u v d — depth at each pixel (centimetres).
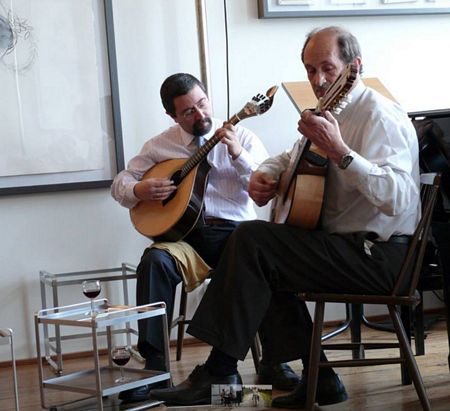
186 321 338
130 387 254
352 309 310
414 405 256
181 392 260
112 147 365
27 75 353
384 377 292
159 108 371
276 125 386
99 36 362
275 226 240
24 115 353
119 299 371
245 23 381
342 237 240
